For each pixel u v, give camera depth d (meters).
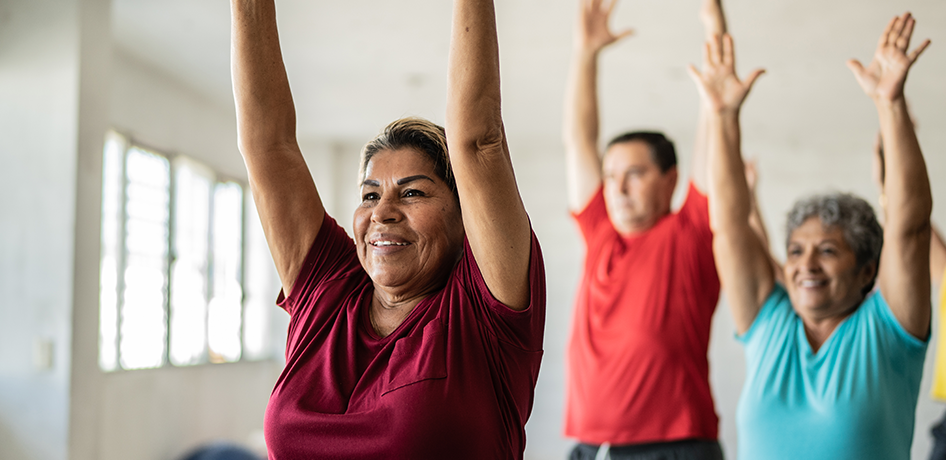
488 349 1.22
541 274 1.27
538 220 8.00
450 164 1.30
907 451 2.07
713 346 7.50
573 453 2.94
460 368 1.20
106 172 5.18
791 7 4.88
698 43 5.46
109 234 5.21
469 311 1.24
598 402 2.83
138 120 5.52
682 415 2.75
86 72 3.92
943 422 4.01
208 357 6.62
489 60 1.18
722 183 2.31
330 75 6.12
